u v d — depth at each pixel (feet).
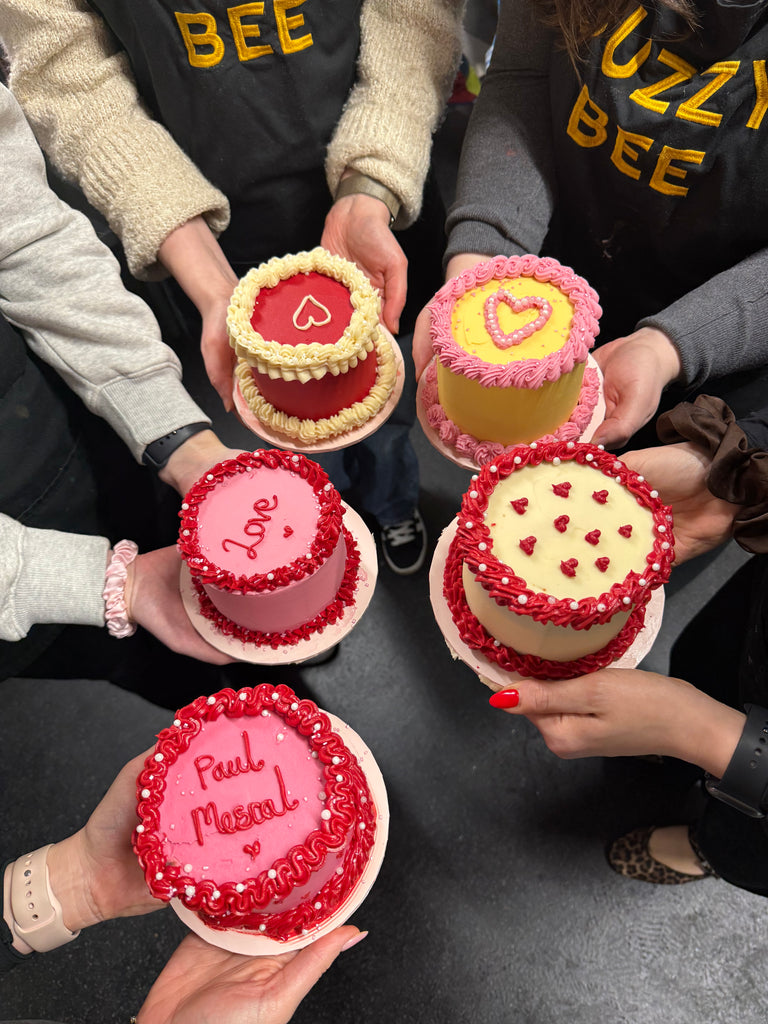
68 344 1.98
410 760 2.93
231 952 1.63
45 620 1.90
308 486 1.94
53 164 2.41
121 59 2.25
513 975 2.64
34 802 2.91
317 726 1.67
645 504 1.77
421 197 2.39
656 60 1.80
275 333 2.11
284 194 2.47
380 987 2.63
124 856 1.69
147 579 1.98
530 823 2.83
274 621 1.94
